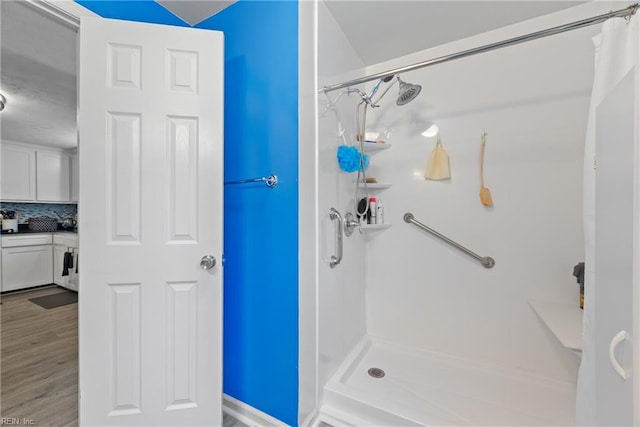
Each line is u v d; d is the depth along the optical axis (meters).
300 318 1.30
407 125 1.95
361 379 1.61
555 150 1.55
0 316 2.82
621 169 0.71
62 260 3.83
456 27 1.67
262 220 1.39
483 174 1.73
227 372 1.51
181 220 1.27
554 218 1.56
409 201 1.96
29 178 3.92
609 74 0.90
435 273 1.89
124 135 1.22
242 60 1.46
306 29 1.34
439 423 1.26
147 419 1.25
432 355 1.84
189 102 1.27
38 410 1.48
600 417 0.83
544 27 1.57
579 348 1.11
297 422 1.29
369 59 2.00
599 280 0.86
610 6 1.42
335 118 1.58
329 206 1.49
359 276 1.98
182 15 1.61
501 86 1.68
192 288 1.29
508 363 1.68
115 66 1.21
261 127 1.39
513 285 1.67
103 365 1.22
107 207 1.21
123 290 1.23
